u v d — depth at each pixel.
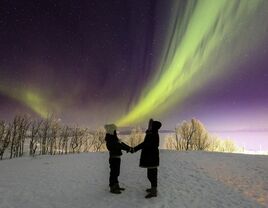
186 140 33.03
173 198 6.23
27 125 26.23
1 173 10.79
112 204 5.93
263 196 6.27
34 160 15.98
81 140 28.06
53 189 7.54
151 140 6.42
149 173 6.40
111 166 6.89
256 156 12.92
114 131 6.96
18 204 6.13
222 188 7.01
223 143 36.75
